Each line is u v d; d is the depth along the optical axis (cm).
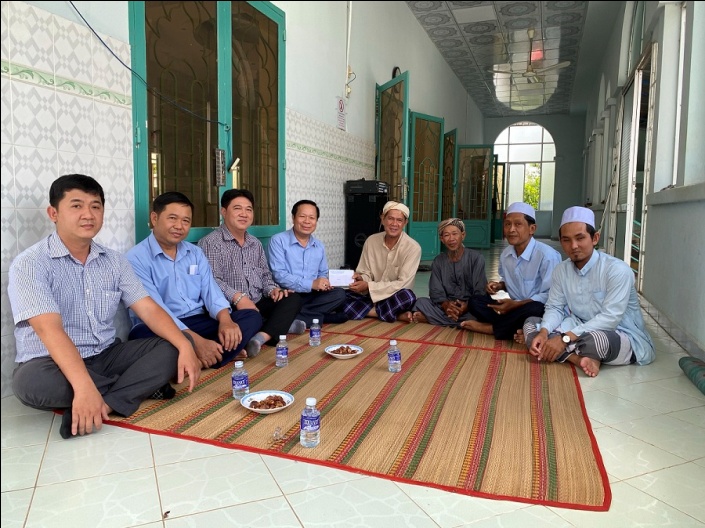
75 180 191
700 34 377
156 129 299
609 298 264
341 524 131
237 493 146
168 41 305
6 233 214
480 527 130
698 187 286
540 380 245
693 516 135
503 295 491
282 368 262
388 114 646
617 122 732
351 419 197
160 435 184
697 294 292
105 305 209
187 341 214
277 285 353
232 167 364
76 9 240
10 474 155
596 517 135
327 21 508
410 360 279
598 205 965
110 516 134
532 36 832
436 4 724
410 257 386
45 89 227
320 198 512
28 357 187
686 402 220
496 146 1812
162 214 255
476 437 181
